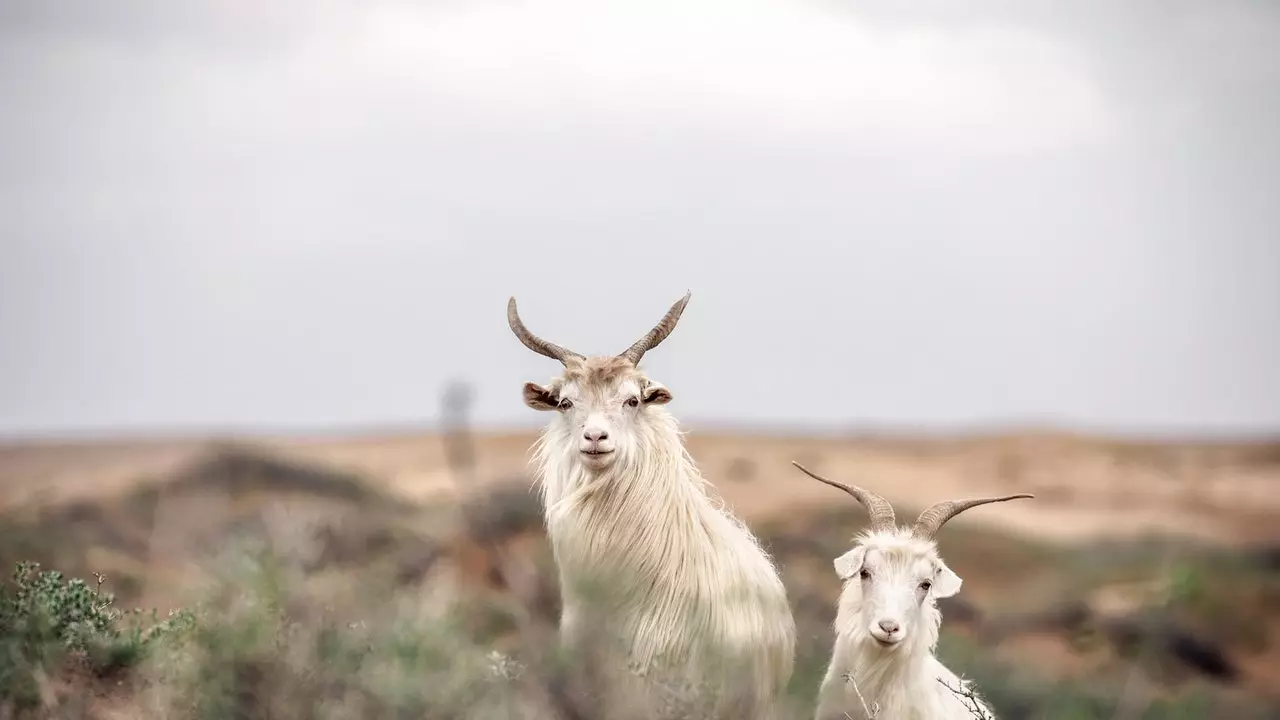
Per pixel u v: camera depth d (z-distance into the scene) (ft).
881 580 130.82
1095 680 257.75
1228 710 260.01
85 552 191.83
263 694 88.48
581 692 107.14
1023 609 327.88
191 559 96.07
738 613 133.69
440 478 477.77
